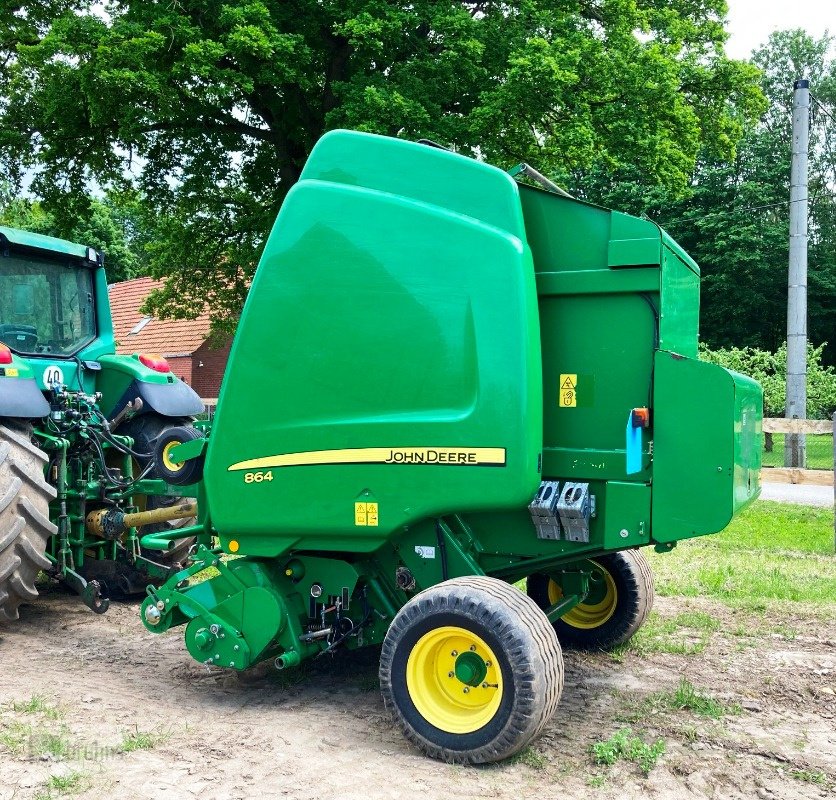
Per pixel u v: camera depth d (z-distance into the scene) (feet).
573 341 12.63
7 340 19.03
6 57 52.13
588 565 15.10
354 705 13.57
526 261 12.01
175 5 44.65
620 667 15.61
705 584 21.83
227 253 61.11
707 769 11.21
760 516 33.30
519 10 49.03
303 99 51.90
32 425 18.35
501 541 13.00
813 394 67.77
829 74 160.97
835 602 20.16
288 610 13.35
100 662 15.90
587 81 46.88
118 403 21.09
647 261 12.01
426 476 12.07
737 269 122.11
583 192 128.06
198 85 45.80
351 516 12.54
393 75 47.16
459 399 11.92
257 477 13.08
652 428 12.06
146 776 10.69
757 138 131.44
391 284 12.34
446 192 12.37
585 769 11.13
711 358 72.13
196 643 13.48
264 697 13.96
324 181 12.94
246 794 10.23
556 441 12.76
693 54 54.34
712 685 14.65
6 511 16.26
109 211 132.36
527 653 10.78
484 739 10.98
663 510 11.94
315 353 12.72
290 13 47.70
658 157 47.70
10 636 17.69
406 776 10.84
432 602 11.43
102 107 45.52
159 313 65.87
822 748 11.95
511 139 47.78
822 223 139.54
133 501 20.85
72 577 18.29
